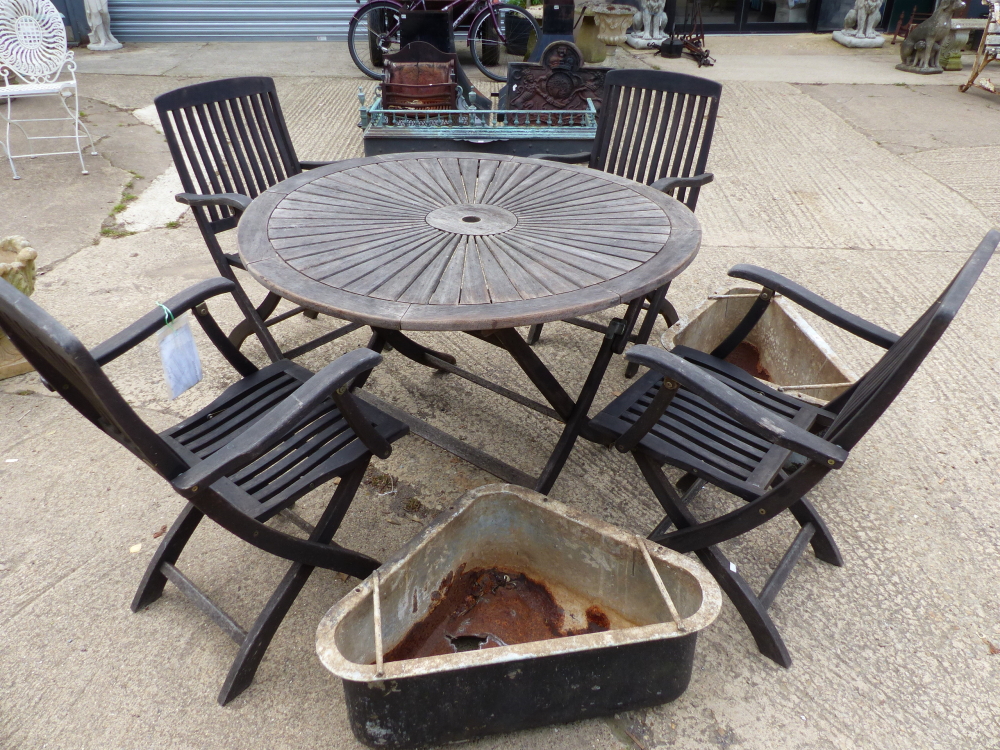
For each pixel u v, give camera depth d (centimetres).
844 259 390
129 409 132
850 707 175
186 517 191
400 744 159
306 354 310
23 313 120
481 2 691
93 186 459
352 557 188
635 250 205
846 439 154
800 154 542
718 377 222
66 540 217
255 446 146
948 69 784
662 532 204
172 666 182
